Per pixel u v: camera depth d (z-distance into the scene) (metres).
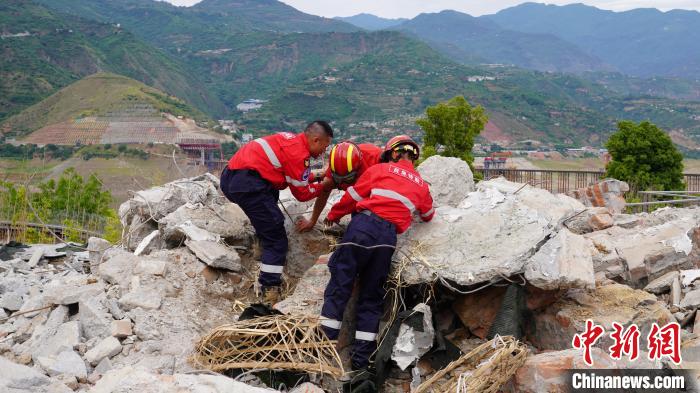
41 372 4.29
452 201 5.90
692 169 102.50
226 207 6.39
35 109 122.38
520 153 171.38
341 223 6.16
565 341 4.80
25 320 5.38
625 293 5.12
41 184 20.92
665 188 21.83
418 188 5.04
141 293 5.04
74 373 4.25
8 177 16.98
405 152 5.25
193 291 5.33
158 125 108.69
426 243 5.25
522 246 4.87
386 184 4.94
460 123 23.97
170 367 4.38
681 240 6.19
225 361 4.50
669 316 4.89
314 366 4.32
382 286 4.85
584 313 4.85
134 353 4.52
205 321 5.12
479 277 4.76
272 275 5.52
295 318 4.64
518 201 5.65
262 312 4.82
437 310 5.34
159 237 6.24
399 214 4.85
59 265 8.16
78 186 21.84
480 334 5.16
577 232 7.25
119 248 6.68
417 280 4.95
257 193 5.40
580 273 4.62
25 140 102.69
